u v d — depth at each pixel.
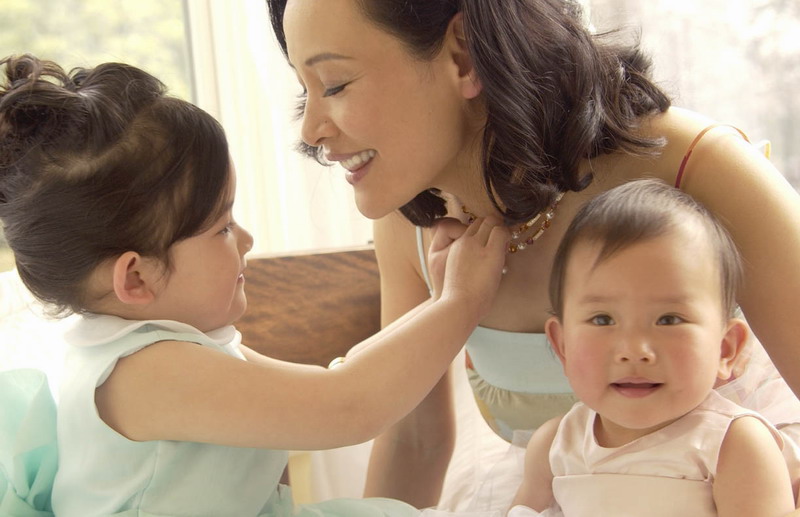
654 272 0.85
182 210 0.93
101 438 0.92
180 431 0.90
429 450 1.34
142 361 0.91
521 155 0.99
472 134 1.04
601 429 0.94
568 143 1.00
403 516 1.04
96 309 0.96
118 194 0.91
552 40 1.01
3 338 1.23
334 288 1.44
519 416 1.19
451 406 1.34
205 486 0.94
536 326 1.11
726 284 0.88
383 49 0.94
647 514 0.86
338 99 0.97
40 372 1.03
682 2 1.88
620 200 0.90
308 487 1.47
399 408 0.94
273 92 2.01
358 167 1.02
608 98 1.04
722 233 0.89
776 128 1.88
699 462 0.86
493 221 1.07
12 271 1.34
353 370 0.93
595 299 0.87
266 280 1.40
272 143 2.03
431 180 1.03
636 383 0.86
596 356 0.87
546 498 0.99
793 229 0.94
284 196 2.04
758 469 0.83
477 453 1.31
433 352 0.95
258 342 1.39
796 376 0.93
